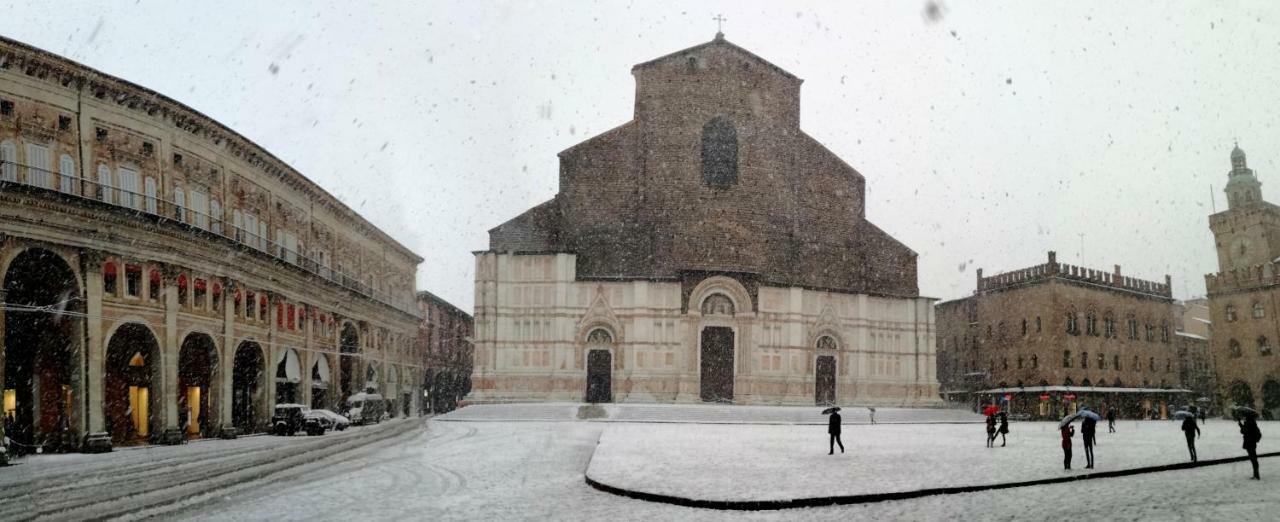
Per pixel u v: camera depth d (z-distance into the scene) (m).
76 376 38.25
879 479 25.38
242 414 53.91
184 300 45.41
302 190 61.44
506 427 57.31
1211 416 99.56
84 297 38.59
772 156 82.75
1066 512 19.98
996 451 36.62
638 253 79.62
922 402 83.44
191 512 19.59
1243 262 103.88
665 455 33.44
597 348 77.62
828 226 84.00
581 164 80.81
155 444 42.38
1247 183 106.44
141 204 42.72
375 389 71.88
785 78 84.69
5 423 39.28
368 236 76.38
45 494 22.73
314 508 20.33
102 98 40.88
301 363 60.06
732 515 19.73
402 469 29.27
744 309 78.31
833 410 34.75
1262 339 94.38
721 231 80.31
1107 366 94.94
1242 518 19.05
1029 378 94.00
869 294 83.56
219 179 49.75
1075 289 93.88
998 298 99.31
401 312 83.81
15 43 36.06
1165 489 24.22
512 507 20.80
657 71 82.31
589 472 26.91
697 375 77.12
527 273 78.06
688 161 80.94
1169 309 102.75
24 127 36.97
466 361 121.06
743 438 45.22
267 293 54.59
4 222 35.19
